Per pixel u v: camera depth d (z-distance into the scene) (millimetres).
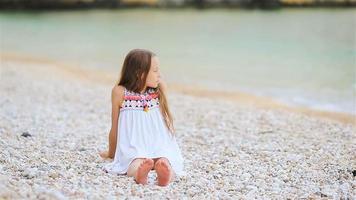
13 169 6309
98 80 17484
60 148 7797
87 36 32719
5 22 41625
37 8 53250
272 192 6113
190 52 25406
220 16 44188
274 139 8836
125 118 6566
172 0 52188
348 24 35438
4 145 7590
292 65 21156
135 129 6500
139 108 6555
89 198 5355
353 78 17906
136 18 44312
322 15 40969
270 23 37844
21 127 9188
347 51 24859
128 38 31500
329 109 13172
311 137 9016
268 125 10055
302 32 32500
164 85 6688
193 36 32094
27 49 26969
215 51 25641
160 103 6648
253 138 8898
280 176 6734
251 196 5945
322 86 16594
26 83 15398
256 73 19281
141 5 53062
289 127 9883
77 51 26203
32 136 8484
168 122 6652
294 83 17219
